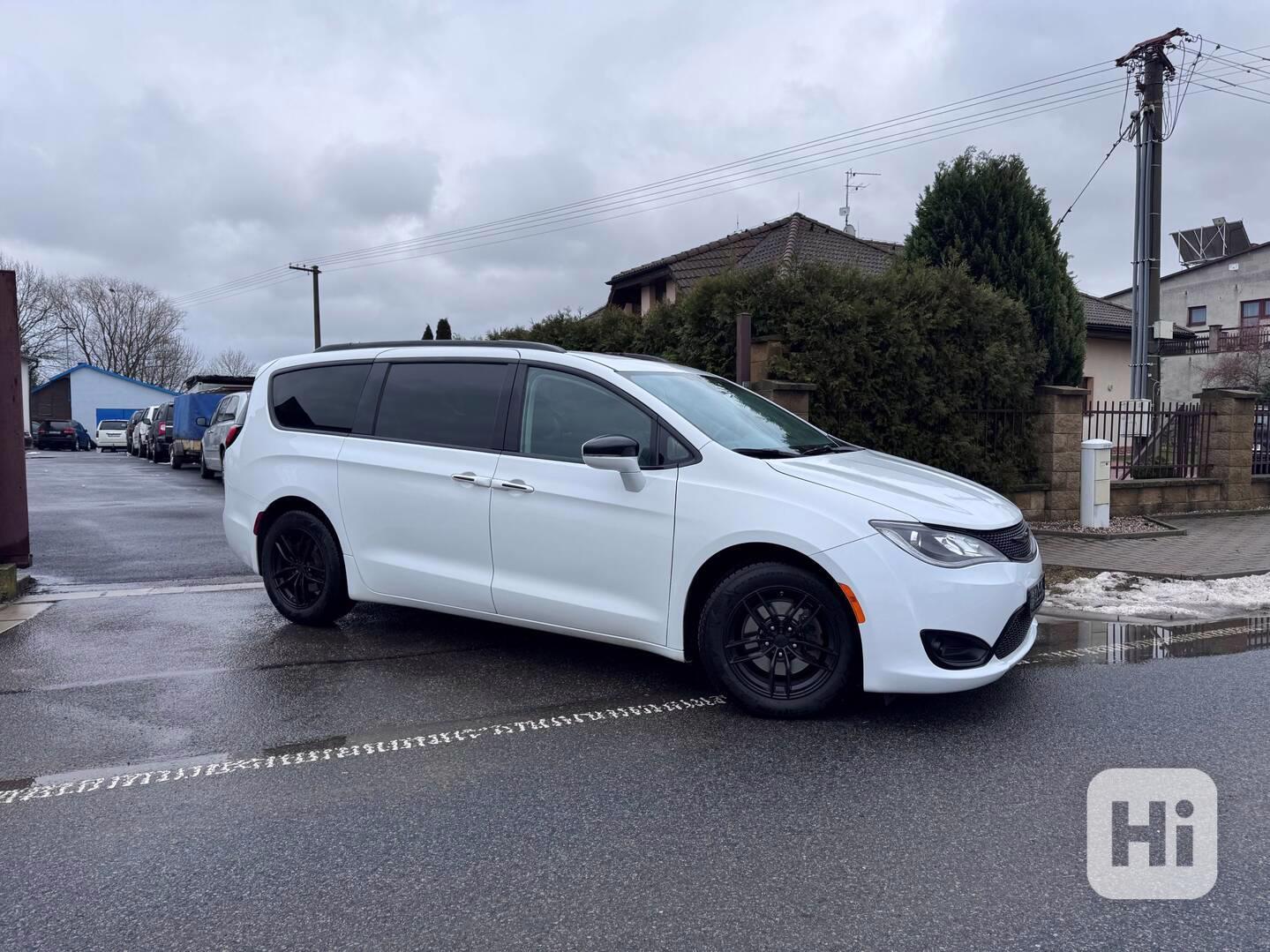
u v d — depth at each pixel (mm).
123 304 73250
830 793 3479
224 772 3693
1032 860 2961
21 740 4039
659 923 2602
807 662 4215
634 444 4418
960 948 2473
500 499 4914
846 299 10000
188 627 6051
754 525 4188
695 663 5172
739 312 10055
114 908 2689
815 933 2545
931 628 3957
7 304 7473
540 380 5039
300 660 5266
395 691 4711
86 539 10078
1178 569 8070
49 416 59656
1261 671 5129
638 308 27703
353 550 5555
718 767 3734
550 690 4723
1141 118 16000
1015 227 13211
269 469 5926
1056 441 11094
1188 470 12570
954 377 10414
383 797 3459
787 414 5535
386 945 2500
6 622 6207
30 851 3043
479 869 2912
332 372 5883
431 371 5465
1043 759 3814
